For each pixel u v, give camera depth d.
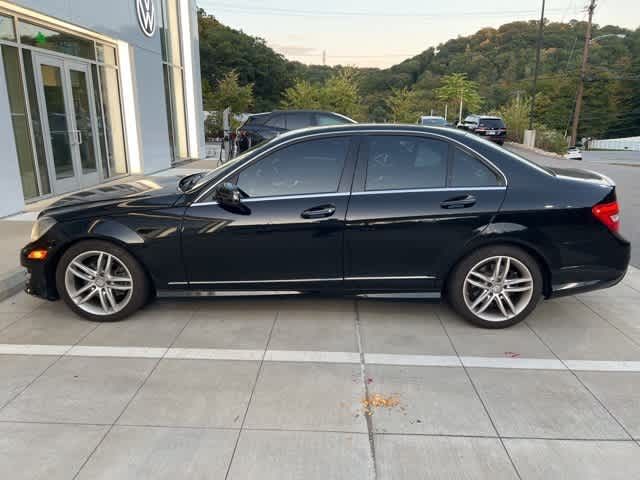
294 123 12.30
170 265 3.93
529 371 3.37
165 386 3.15
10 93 7.77
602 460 2.52
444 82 55.81
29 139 8.27
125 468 2.43
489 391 3.13
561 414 2.90
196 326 4.03
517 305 3.99
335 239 3.85
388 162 3.91
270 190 3.91
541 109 70.50
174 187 4.25
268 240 3.86
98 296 4.16
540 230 3.80
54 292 4.13
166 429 2.73
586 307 4.50
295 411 2.90
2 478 2.36
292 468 2.44
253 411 2.89
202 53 54.41
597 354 3.62
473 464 2.48
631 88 74.94
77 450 2.56
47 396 3.03
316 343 3.76
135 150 12.09
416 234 3.83
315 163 3.92
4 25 7.62
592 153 39.22
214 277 3.97
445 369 3.39
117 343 3.73
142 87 12.08
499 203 3.80
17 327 3.99
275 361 3.48
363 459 2.50
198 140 17.97
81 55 9.99
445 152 3.91
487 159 3.89
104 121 10.90
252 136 12.38
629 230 7.12
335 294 4.02
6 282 4.64
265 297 4.04
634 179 13.59
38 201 8.41
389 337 3.87
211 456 2.52
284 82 61.53
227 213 3.85
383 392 3.11
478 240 3.83
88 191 4.50
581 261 3.87
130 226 3.88
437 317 4.26
